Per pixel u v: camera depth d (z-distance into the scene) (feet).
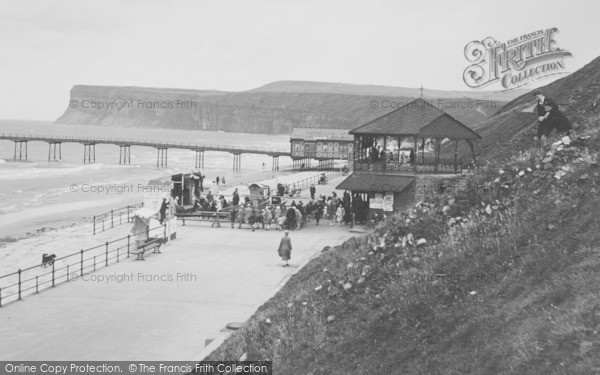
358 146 155.33
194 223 159.43
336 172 337.93
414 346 38.01
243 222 151.64
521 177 51.19
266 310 64.75
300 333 49.49
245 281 95.86
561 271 36.22
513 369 30.81
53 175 414.00
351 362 40.60
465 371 33.14
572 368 28.35
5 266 121.60
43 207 250.37
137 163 568.00
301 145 384.06
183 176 172.24
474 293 39.60
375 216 135.64
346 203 155.63
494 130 207.10
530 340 31.94
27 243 148.05
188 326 73.05
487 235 45.73
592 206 40.16
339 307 49.70
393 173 149.07
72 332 71.10
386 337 40.93
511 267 40.14
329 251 85.92
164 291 89.92
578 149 49.93
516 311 35.06
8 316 77.77
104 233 155.12
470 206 52.60
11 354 63.57
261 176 361.71
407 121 152.46
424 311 40.86
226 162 607.78
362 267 53.78
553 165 49.96
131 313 78.84
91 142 521.24
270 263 109.60
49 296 87.66
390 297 44.52
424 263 46.98
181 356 62.49
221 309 80.28
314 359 43.70
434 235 51.80
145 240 122.52
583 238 37.73
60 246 138.31
